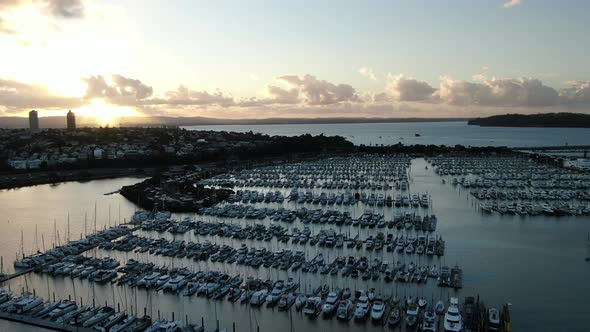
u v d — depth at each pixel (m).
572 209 198.00
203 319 99.56
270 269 128.00
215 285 113.50
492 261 133.50
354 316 99.38
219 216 196.75
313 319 98.88
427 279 119.06
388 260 134.25
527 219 185.88
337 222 180.00
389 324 95.50
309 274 123.69
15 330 95.81
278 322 97.88
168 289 115.00
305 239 154.50
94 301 109.19
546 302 105.62
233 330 93.69
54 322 97.56
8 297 109.75
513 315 99.38
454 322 91.12
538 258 136.25
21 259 138.00
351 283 117.00
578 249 144.75
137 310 104.31
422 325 93.94
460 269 126.12
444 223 179.50
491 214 195.25
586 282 117.44
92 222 194.00
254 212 196.00
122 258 140.12
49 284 120.44
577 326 94.62
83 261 135.62
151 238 158.88
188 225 176.00
